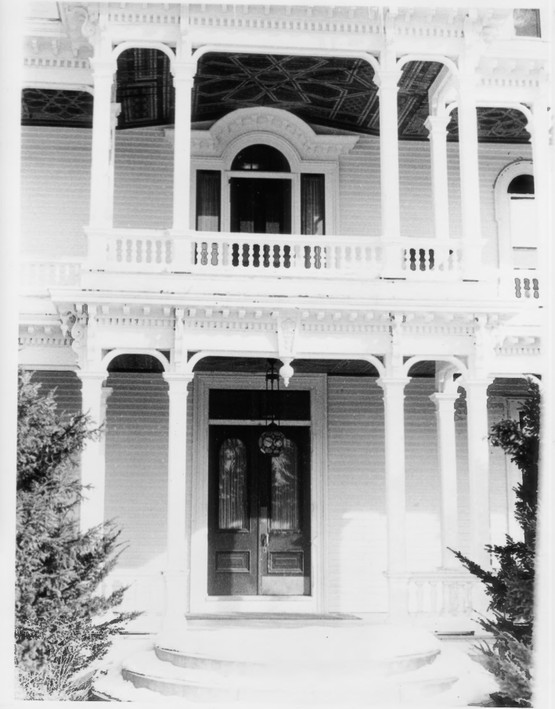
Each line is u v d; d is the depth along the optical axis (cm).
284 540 1841
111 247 1484
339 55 1546
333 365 1759
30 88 1634
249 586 1819
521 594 1058
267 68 1659
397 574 1447
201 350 1468
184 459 1443
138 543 1795
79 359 1456
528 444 1123
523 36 1656
